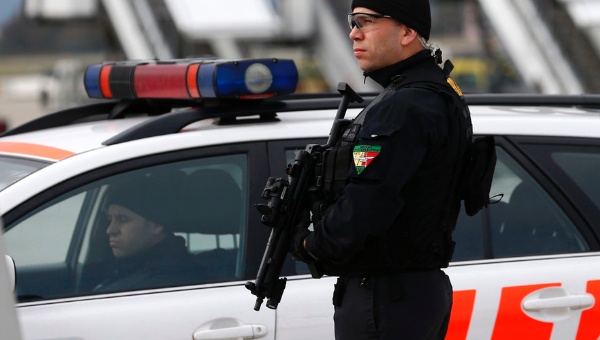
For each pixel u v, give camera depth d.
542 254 13.30
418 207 10.71
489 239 13.23
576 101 15.55
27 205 12.05
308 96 16.84
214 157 12.77
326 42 50.50
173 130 12.86
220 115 13.09
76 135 13.59
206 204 12.65
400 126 10.39
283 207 10.95
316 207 10.88
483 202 11.24
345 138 10.75
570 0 53.31
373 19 10.86
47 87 66.00
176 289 12.30
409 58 10.93
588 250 13.41
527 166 13.53
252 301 12.30
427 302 10.98
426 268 11.01
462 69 60.81
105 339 11.85
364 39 10.97
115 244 12.34
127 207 12.41
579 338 13.09
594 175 13.71
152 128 12.79
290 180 11.00
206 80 12.97
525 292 12.98
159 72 13.82
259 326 12.24
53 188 12.17
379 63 10.96
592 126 13.91
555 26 53.94
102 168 12.39
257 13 49.91
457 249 13.13
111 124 14.41
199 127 13.21
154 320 12.03
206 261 12.52
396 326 10.89
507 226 13.34
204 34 50.44
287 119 13.53
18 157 12.97
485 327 12.85
